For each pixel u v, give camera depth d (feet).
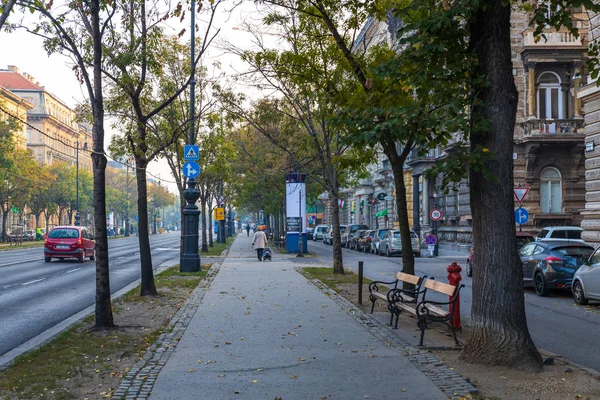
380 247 126.82
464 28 27.99
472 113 26.21
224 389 22.04
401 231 43.24
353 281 63.93
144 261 51.42
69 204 286.46
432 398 20.79
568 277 54.34
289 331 33.86
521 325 25.52
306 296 50.34
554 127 111.75
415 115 28.48
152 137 77.30
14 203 228.84
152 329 35.04
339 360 26.55
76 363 26.22
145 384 22.70
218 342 30.73
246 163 129.39
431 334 33.09
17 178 217.77
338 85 52.95
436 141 28.43
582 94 80.38
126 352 28.45
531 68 113.80
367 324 36.35
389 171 175.73
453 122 25.50
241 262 98.78
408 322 37.32
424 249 123.85
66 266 92.43
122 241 257.34
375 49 50.29
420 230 137.80
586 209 80.38
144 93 63.31
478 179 26.53
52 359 26.99
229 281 63.67
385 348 29.14
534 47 112.37
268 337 32.09
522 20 116.16
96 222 35.09
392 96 37.27
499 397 20.85
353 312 41.34
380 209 197.88
